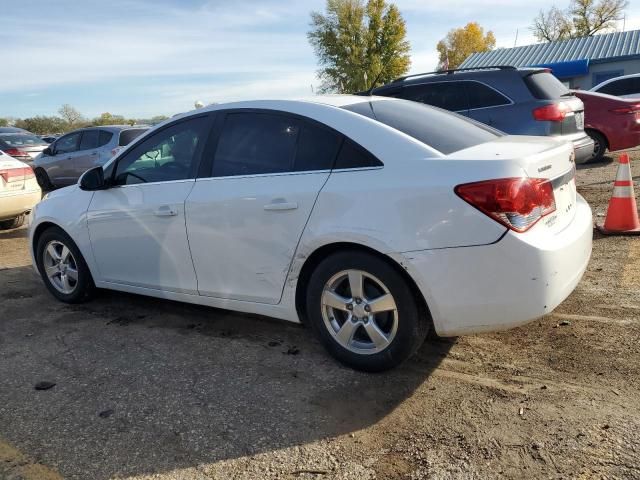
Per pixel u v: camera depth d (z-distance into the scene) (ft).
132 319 14.46
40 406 10.25
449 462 8.13
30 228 16.19
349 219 10.05
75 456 8.72
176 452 8.71
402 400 9.81
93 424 9.57
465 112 24.97
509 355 11.15
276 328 13.37
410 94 26.32
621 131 32.68
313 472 8.12
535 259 9.09
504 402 9.52
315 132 11.00
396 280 9.84
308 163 10.91
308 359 11.60
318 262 10.94
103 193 14.33
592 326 12.07
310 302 11.03
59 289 15.94
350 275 10.41
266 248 11.27
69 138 42.04
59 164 41.83
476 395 9.80
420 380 10.44
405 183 9.65
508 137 12.05
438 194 9.33
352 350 10.79
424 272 9.48
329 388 10.37
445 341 11.92
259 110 11.94
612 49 100.42
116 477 8.20
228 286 12.16
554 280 9.33
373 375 10.73
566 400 9.43
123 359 12.08
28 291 17.20
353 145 10.44
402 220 9.59
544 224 9.58
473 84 24.94
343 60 149.38
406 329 10.00
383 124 10.65
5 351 12.77
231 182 11.80
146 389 10.70
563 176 10.51
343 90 152.76
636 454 7.98
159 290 13.58
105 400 10.36
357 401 9.87
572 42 110.63
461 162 9.43
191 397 10.32
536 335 11.90
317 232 10.42
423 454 8.35
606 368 10.34
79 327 14.06
